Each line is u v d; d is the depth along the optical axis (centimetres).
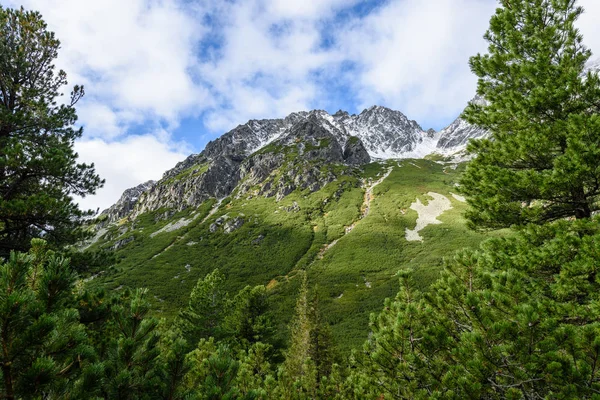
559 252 664
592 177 713
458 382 512
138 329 493
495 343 527
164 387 454
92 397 384
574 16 948
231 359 476
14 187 1392
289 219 10612
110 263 1525
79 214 1433
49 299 372
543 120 910
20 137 1496
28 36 1681
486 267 783
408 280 783
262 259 8231
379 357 642
